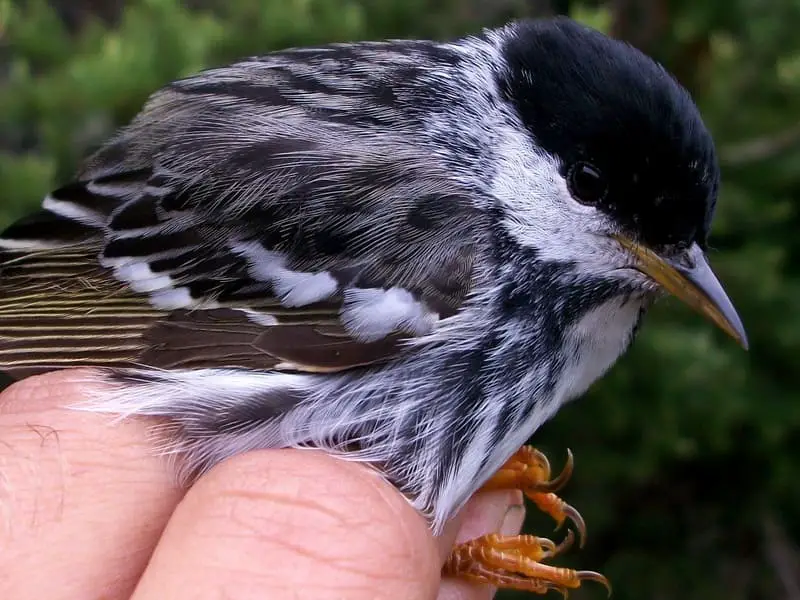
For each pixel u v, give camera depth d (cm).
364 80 12
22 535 10
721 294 12
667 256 12
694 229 12
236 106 12
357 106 12
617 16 25
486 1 25
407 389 11
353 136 12
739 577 24
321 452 11
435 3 23
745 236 23
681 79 25
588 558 24
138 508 11
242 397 11
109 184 13
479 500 13
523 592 23
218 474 10
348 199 12
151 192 12
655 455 21
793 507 25
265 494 10
